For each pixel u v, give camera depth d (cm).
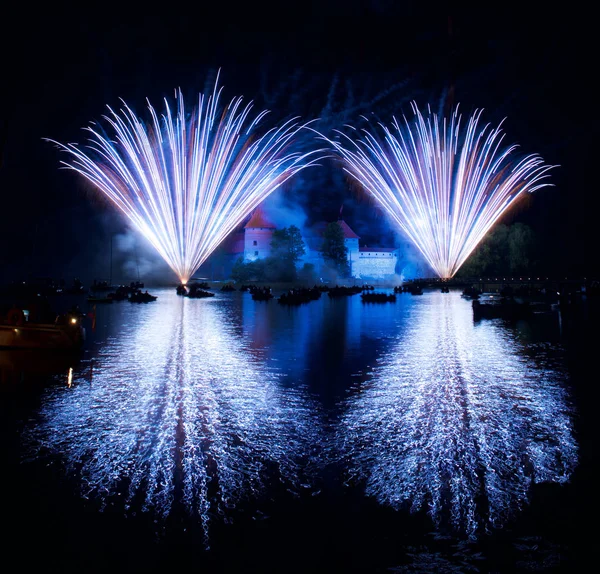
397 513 852
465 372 1895
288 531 803
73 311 2472
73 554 749
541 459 1055
